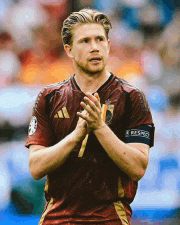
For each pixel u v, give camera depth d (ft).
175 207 89.76
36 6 124.77
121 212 35.81
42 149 36.27
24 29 120.88
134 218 87.51
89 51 35.17
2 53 115.65
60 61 119.55
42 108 37.29
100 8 128.88
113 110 35.70
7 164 91.40
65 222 35.76
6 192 86.94
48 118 37.32
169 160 94.68
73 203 35.86
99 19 35.78
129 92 35.91
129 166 33.99
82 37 35.40
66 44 37.09
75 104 36.24
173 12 131.85
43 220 36.94
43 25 122.93
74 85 36.76
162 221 88.12
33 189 86.28
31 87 108.37
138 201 88.38
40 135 37.24
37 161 35.55
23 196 85.51
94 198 35.50
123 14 129.70
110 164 35.78
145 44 125.70
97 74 36.14
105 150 34.01
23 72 114.52
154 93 110.01
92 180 35.60
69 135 34.68
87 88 36.35
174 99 109.70
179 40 122.52
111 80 36.50
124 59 121.70
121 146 33.73
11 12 122.31
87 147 35.68
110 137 33.58
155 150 95.25
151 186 90.58
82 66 35.76
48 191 36.99
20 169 90.48
